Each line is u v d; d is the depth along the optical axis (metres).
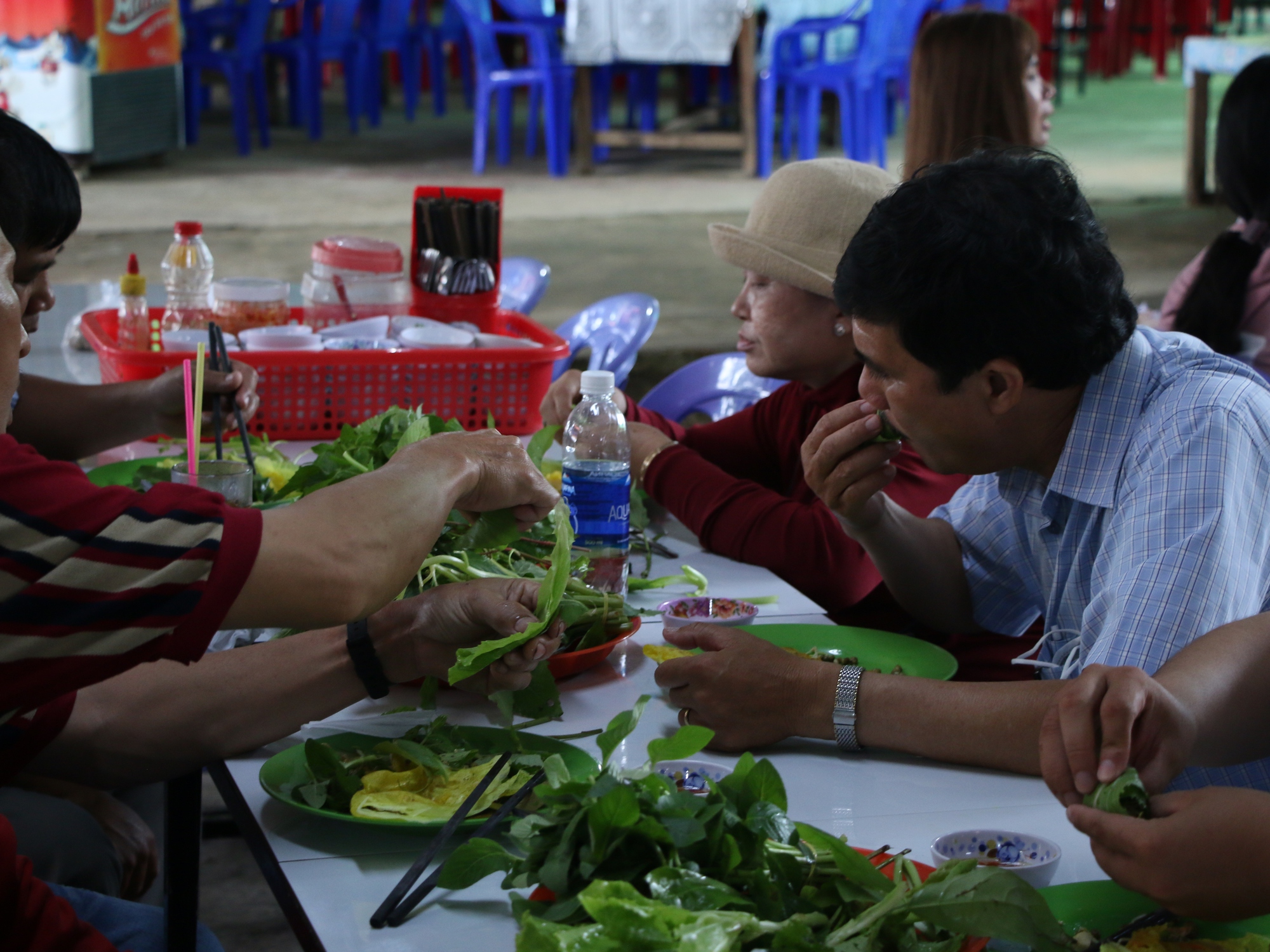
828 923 0.89
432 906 1.00
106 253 5.66
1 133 1.65
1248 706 1.08
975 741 1.22
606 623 1.47
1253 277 2.80
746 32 7.85
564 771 0.97
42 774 1.27
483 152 7.98
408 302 2.66
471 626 1.26
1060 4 10.62
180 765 1.27
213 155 8.36
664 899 0.83
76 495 0.94
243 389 2.10
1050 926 0.83
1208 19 11.81
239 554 0.96
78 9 6.98
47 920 1.08
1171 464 1.29
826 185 1.98
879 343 1.30
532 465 1.29
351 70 9.35
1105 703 0.95
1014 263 1.21
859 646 1.52
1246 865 0.86
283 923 2.39
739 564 1.85
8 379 1.04
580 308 5.12
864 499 1.58
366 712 1.34
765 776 0.94
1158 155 8.66
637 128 9.51
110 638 0.93
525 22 7.81
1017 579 1.71
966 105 2.81
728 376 2.81
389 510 1.09
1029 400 1.32
